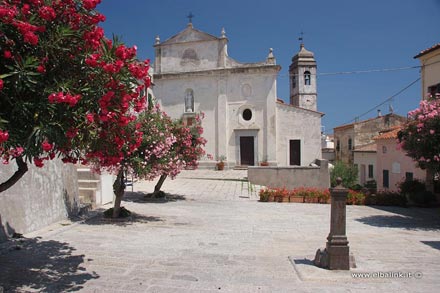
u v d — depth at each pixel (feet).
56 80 13.67
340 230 19.35
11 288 16.85
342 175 96.48
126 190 60.80
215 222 36.04
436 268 20.11
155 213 40.47
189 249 24.48
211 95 97.86
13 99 13.16
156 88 101.40
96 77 14.55
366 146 105.19
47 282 17.69
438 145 35.53
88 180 42.55
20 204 27.25
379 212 47.01
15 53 12.93
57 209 32.35
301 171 72.43
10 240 25.34
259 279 18.26
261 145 94.84
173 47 100.68
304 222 37.37
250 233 30.81
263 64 94.63
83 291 16.55
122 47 14.93
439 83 56.24
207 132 97.71
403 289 16.72
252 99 95.45
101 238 27.27
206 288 16.96
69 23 14.40
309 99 131.85
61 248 24.11
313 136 93.40
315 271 18.90
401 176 64.64
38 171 29.58
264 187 68.90
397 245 26.89
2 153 13.57
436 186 53.26
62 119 13.84
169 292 16.46
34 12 13.73
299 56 133.59
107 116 14.83
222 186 69.41
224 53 97.04
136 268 19.99
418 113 37.35
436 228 35.76
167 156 37.93
